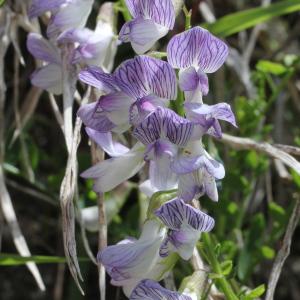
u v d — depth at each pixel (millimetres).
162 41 308
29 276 333
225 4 344
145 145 190
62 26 226
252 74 312
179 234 192
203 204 284
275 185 322
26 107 276
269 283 225
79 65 231
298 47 345
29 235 333
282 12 253
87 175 208
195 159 186
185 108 188
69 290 311
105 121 200
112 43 230
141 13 199
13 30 263
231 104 309
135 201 315
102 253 199
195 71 191
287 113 333
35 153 297
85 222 263
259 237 272
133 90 193
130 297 193
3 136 273
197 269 217
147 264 200
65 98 224
